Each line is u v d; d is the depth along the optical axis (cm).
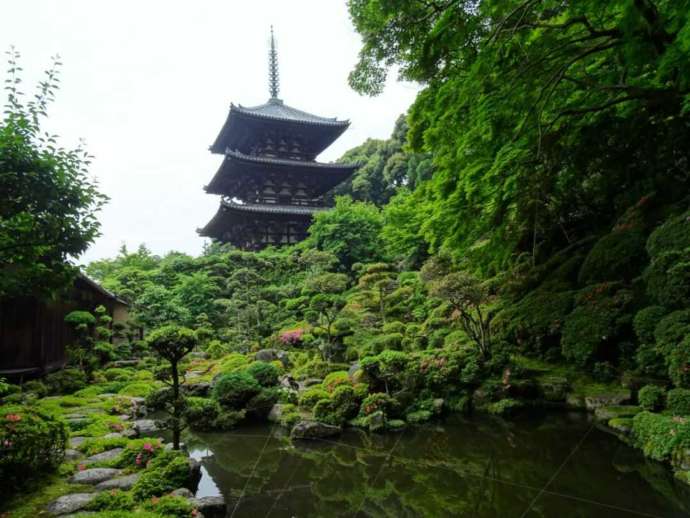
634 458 512
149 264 2908
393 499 446
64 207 543
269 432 757
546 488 445
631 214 912
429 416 773
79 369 1116
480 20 636
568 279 970
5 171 508
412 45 787
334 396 789
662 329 593
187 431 768
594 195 1146
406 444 646
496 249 1122
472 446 614
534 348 972
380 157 3856
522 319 924
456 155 955
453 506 418
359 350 1166
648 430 527
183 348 568
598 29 736
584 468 494
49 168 535
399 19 751
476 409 820
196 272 2303
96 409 834
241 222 2852
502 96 728
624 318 730
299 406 855
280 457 611
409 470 532
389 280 1543
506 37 663
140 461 504
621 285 800
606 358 818
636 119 931
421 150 1112
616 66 831
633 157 1013
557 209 1165
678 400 526
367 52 827
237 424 804
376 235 2412
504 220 1077
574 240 1164
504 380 830
